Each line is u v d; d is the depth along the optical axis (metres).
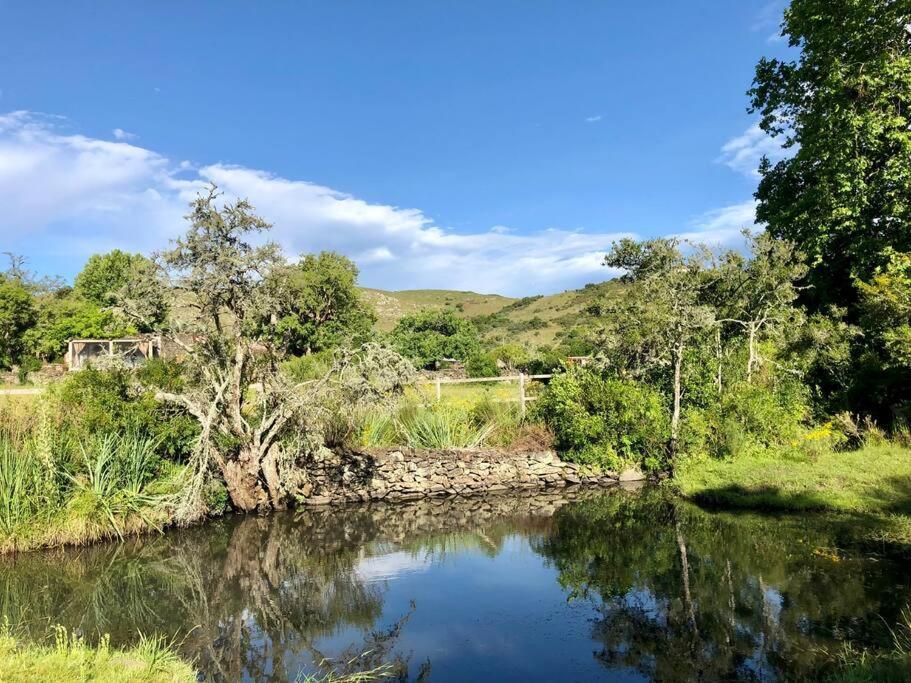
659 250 17.22
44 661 4.91
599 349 15.73
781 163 21.41
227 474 11.62
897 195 16.66
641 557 8.73
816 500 9.89
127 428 10.93
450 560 9.20
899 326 14.02
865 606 6.34
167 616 7.21
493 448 14.87
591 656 5.93
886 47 16.66
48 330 36.47
